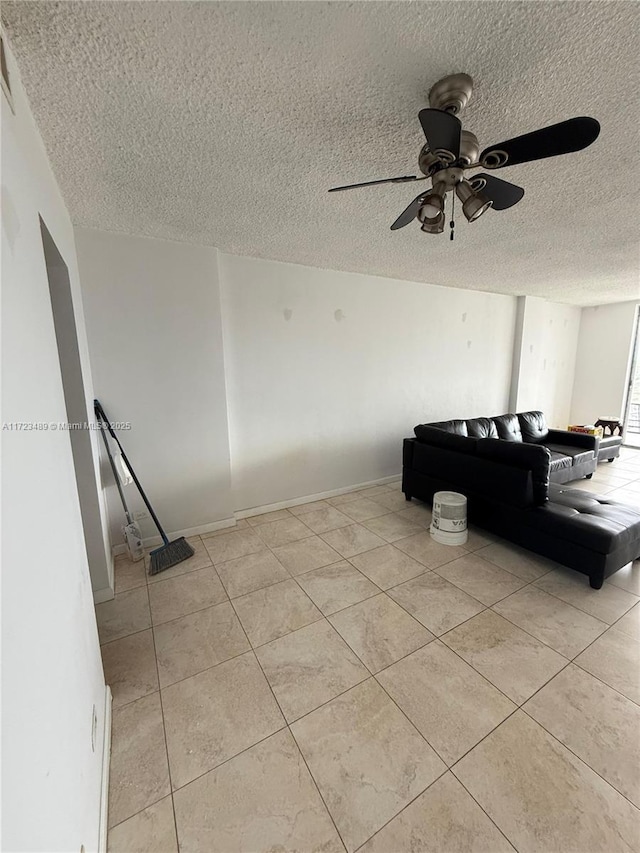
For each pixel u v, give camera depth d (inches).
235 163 63.1
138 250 97.2
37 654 26.5
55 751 28.5
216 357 111.9
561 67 43.3
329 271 134.9
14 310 29.8
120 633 73.7
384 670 64.0
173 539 112.6
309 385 136.9
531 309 201.9
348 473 152.9
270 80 44.8
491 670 63.7
